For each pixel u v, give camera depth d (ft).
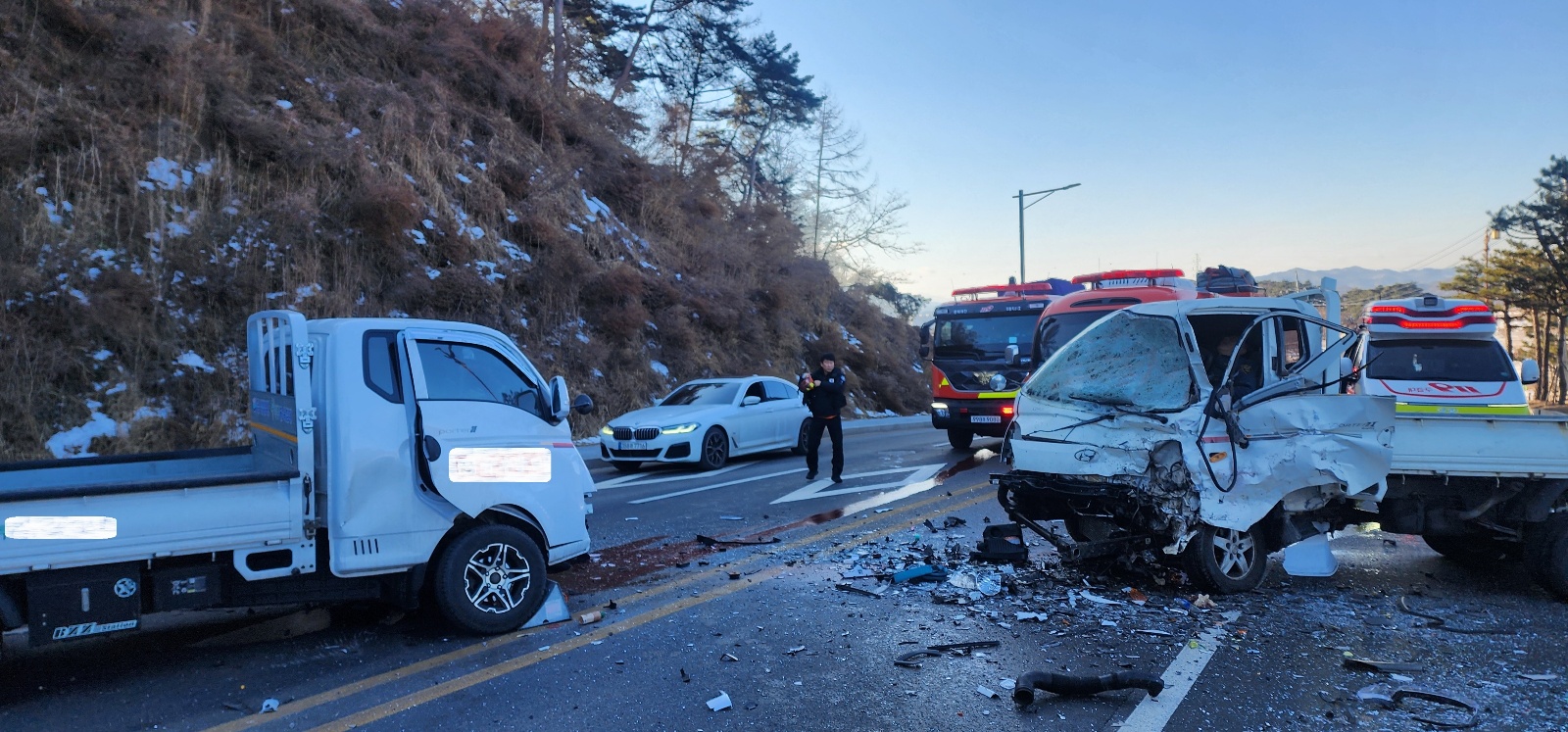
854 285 124.77
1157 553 20.04
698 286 84.94
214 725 12.68
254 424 18.98
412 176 63.10
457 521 17.07
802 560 23.21
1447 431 20.49
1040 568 22.06
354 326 16.25
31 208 42.47
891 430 73.61
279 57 62.49
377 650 16.05
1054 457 20.51
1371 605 19.06
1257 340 20.97
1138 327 21.48
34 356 38.86
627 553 24.14
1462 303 36.88
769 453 51.26
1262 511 19.24
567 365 63.72
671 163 104.58
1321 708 13.41
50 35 49.44
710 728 12.69
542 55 92.12
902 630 17.25
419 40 77.51
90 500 13.35
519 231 70.08
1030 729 12.71
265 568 14.96
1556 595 19.70
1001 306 49.98
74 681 14.49
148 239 45.91
